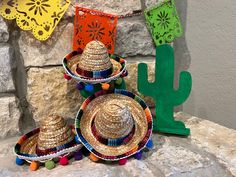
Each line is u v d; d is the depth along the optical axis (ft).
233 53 4.86
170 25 4.32
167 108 4.18
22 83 4.22
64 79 4.25
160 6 4.24
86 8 4.01
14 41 4.01
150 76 4.52
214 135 4.33
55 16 3.91
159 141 4.15
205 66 4.96
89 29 4.04
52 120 3.73
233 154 3.94
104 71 3.76
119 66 3.97
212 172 3.67
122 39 4.28
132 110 3.98
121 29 4.24
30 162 3.71
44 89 4.22
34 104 4.25
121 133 3.66
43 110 4.30
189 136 4.29
